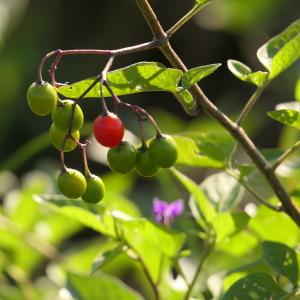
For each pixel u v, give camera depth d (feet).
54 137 1.49
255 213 1.75
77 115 1.47
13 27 3.85
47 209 2.06
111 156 1.49
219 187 1.76
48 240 2.06
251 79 1.57
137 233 1.67
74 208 1.70
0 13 3.50
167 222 1.76
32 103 1.44
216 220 1.66
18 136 4.01
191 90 1.52
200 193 1.69
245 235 1.80
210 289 1.77
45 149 3.91
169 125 2.49
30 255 2.05
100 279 1.74
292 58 1.56
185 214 1.83
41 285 2.09
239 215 1.65
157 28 1.49
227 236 1.67
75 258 1.98
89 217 1.71
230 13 3.95
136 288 2.51
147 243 1.70
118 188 2.15
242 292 1.54
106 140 1.44
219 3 3.97
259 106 3.80
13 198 2.11
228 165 1.64
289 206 1.57
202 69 1.45
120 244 1.67
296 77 3.68
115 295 1.74
